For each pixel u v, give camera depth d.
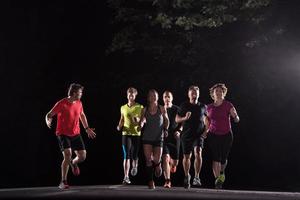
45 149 45.31
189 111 24.09
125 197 18.34
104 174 45.72
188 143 24.16
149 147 22.84
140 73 45.75
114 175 45.62
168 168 24.39
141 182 43.00
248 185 38.16
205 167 42.31
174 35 41.81
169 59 42.00
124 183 25.84
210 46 41.12
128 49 41.81
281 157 42.00
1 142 45.41
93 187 24.12
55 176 44.69
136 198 18.06
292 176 41.31
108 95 46.28
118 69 46.34
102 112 46.47
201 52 41.44
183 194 20.22
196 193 21.03
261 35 39.16
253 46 39.97
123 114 25.94
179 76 43.44
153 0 40.25
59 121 22.75
